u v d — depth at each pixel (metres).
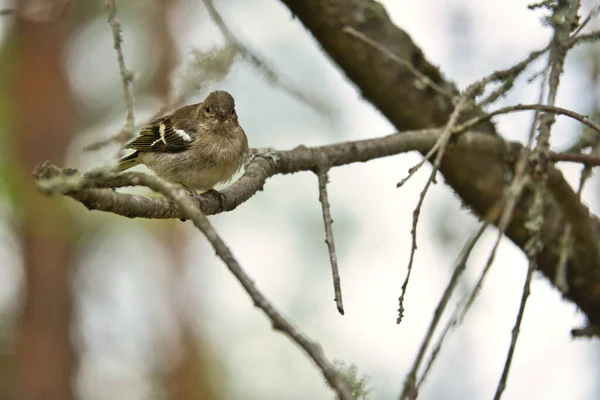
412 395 4.42
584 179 8.14
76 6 19.80
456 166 9.09
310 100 9.70
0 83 19.66
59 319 20.36
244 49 9.16
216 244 4.52
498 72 7.46
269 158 8.00
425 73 9.46
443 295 4.82
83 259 19.80
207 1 8.86
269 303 4.29
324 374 4.08
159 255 20.45
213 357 20.05
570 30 7.05
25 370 20.56
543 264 9.34
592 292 9.37
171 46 19.03
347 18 9.32
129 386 20.42
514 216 8.91
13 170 17.27
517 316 5.61
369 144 8.30
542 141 6.57
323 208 7.71
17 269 20.41
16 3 17.69
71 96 20.23
